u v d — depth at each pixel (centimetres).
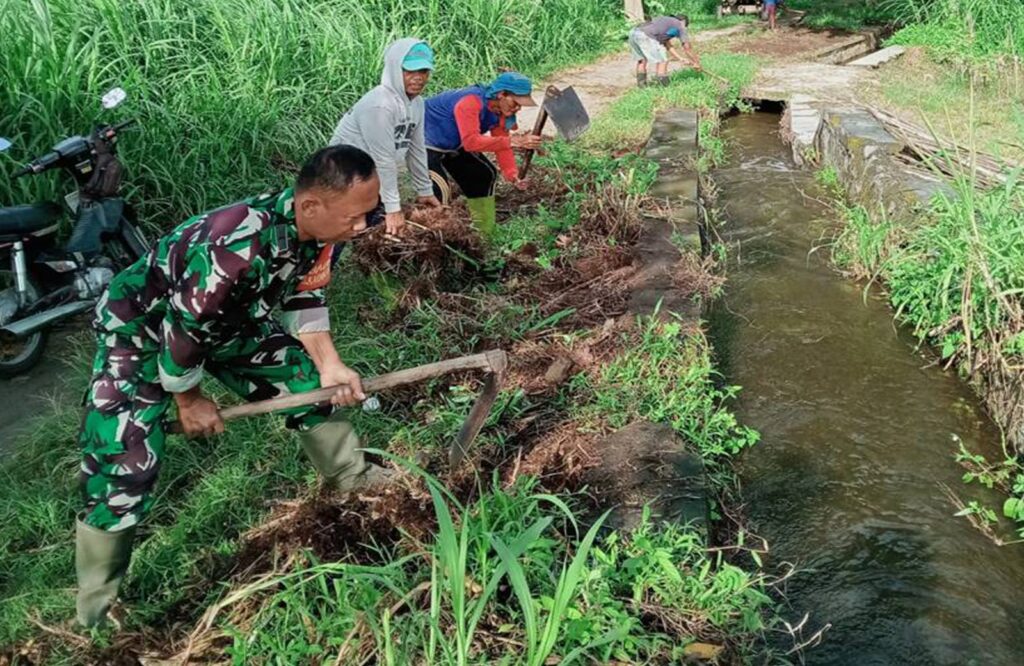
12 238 434
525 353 429
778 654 291
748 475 392
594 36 1271
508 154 536
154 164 564
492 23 1033
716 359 485
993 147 701
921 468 396
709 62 1130
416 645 247
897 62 1173
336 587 259
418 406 388
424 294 477
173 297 229
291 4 782
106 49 629
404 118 447
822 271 595
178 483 343
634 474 338
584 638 247
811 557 344
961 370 469
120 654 261
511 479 332
